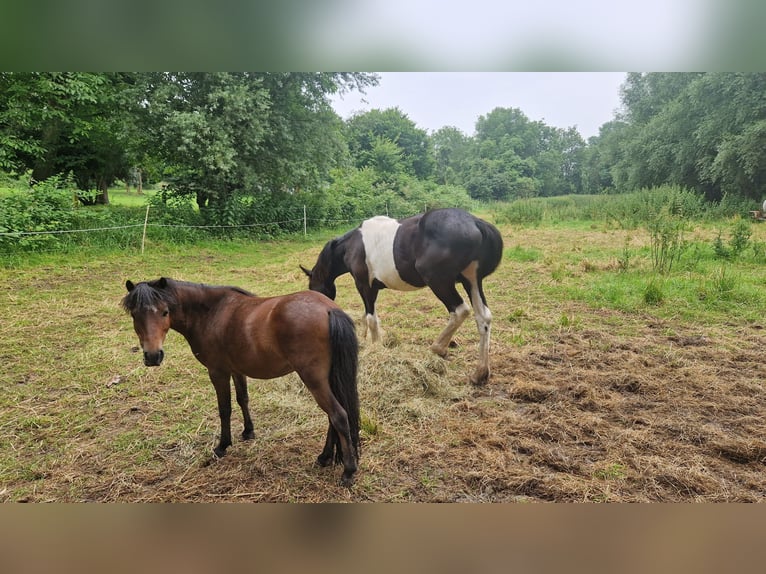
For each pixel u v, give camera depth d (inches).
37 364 179.9
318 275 204.4
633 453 115.5
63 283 301.6
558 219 779.4
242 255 451.2
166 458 120.9
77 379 167.3
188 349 197.5
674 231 331.0
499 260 163.8
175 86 493.7
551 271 337.1
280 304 106.1
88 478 112.3
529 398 148.7
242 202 577.3
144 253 409.7
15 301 256.4
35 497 105.5
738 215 601.6
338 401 104.2
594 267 331.9
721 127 745.6
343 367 102.0
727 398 143.6
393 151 1290.6
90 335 212.4
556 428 128.8
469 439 124.3
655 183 977.5
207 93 506.3
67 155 594.2
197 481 111.1
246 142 529.3
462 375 167.8
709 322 217.3
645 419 132.1
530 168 2250.2
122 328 223.0
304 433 132.0
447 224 156.3
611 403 141.9
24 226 365.7
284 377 166.1
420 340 206.5
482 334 160.4
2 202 364.8
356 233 188.4
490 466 112.3
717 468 110.2
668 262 326.0
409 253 168.4
